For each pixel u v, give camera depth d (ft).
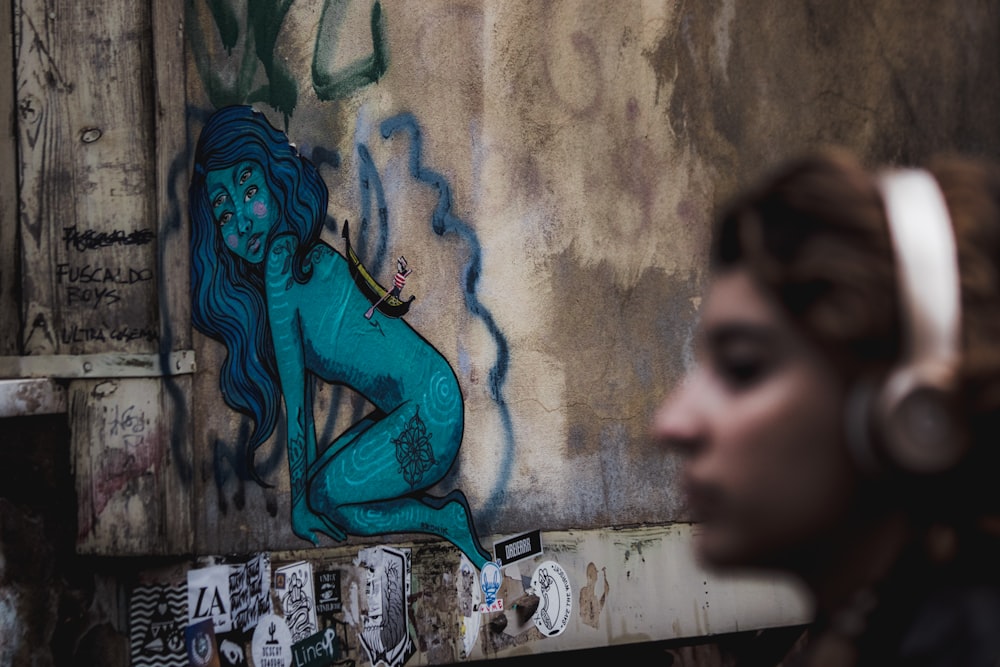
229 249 11.78
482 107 13.29
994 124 19.03
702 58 15.10
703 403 2.09
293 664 11.61
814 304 1.94
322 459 12.07
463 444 12.87
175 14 11.65
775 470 1.99
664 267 14.52
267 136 12.05
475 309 13.10
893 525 1.99
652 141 14.55
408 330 12.67
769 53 15.83
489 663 12.92
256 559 11.59
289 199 12.12
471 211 13.16
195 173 11.69
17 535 10.38
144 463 11.18
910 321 1.90
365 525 12.20
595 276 13.97
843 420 1.95
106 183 11.44
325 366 12.17
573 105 13.93
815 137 16.30
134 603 11.06
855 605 2.04
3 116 11.38
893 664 1.98
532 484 13.26
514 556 13.01
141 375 11.27
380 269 12.57
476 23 13.29
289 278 12.06
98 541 10.96
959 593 1.96
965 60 18.71
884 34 17.40
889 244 1.93
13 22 11.41
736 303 2.05
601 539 13.62
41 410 10.67
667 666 14.21
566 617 13.26
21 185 11.38
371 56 12.66
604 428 13.85
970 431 1.88
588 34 14.10
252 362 11.80
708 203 15.01
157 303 11.43
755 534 2.02
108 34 11.50
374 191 12.59
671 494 14.29
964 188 2.01
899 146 17.49
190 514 11.30
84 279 11.36
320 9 12.41
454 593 12.58
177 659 11.10
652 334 14.35
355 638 11.98
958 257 1.93
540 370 13.47
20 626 10.30
